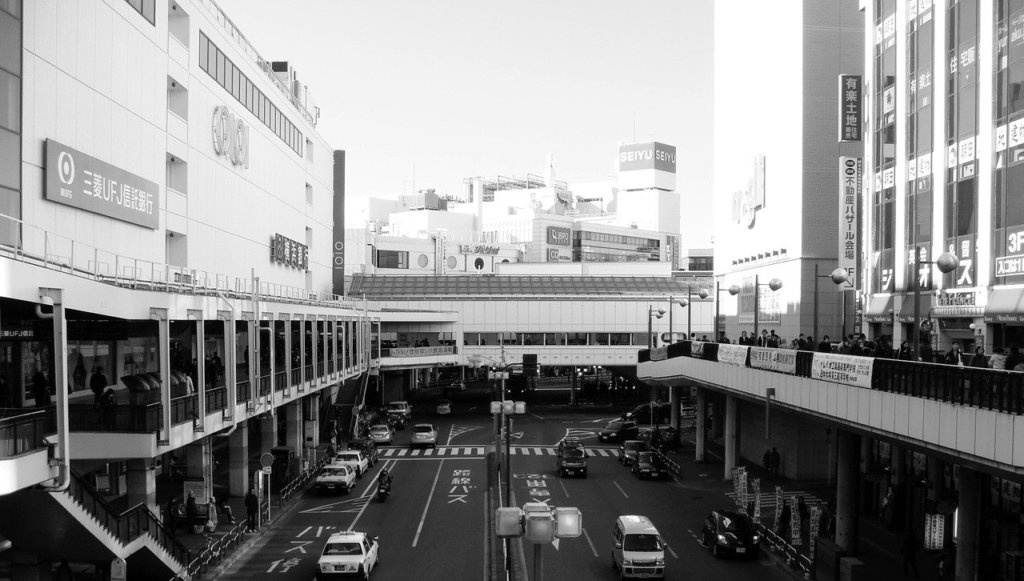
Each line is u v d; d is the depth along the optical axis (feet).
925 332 118.73
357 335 239.91
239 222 184.85
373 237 427.74
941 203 133.18
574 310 335.67
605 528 138.51
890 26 153.17
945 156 132.57
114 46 122.72
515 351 333.83
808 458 176.24
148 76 134.82
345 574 104.32
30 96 101.04
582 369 406.21
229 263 178.19
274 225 214.28
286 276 228.63
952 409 77.10
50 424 79.66
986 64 121.39
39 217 103.40
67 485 70.90
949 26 131.95
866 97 163.12
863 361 95.50
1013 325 116.67
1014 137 114.83
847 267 174.50
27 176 100.37
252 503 131.64
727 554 120.26
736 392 144.36
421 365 293.84
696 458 209.15
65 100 109.19
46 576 91.09
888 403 89.45
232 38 179.01
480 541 128.67
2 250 73.26
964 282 126.31
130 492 104.06
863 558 115.75
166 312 92.38
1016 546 103.30
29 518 80.18
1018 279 113.50
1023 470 66.69
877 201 157.48
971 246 124.77
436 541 128.98
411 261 456.86
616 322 335.47
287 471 166.20
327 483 165.58
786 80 212.64
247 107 190.19
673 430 233.76
